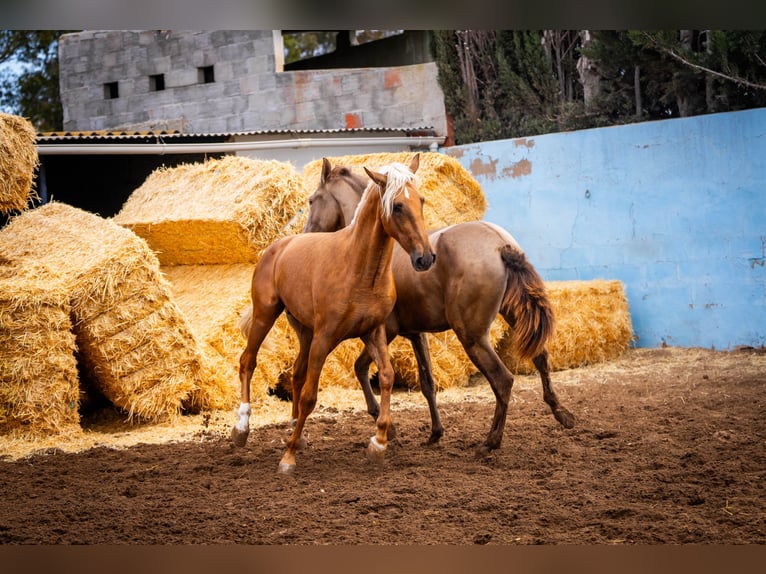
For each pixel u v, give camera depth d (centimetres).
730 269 1026
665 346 1083
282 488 495
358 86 1436
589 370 953
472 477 508
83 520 438
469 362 868
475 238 559
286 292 571
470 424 679
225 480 520
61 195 1345
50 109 2206
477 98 1365
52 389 655
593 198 1131
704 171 1041
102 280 682
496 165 1220
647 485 479
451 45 1359
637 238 1097
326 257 534
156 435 668
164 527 423
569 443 595
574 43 1341
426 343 613
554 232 1169
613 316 1021
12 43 2211
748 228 1011
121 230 729
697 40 1164
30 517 439
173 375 711
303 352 605
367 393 619
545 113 1315
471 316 552
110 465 565
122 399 698
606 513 428
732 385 805
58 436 652
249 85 1516
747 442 575
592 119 1271
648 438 596
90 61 1705
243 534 411
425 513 438
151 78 1648
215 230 816
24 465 569
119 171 1368
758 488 466
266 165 847
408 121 1404
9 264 732
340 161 932
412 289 579
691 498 450
